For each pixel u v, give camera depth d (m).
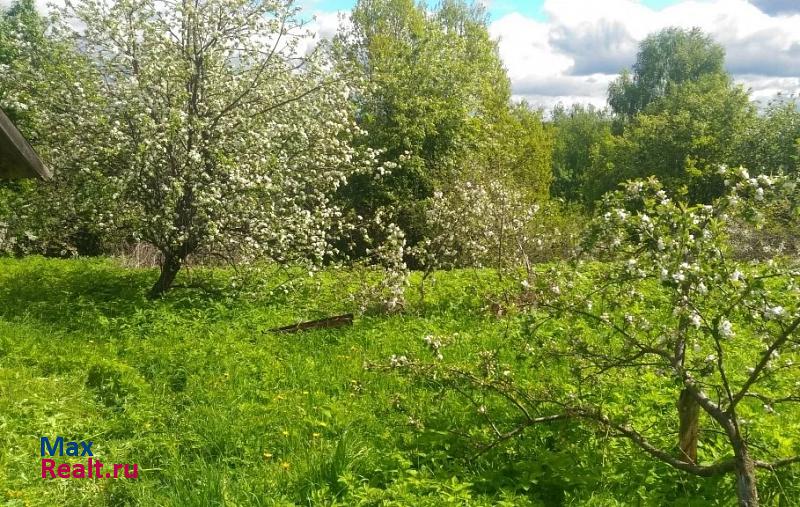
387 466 4.80
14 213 10.99
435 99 21.69
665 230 4.43
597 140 58.69
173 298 10.73
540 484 4.56
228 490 4.49
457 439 5.14
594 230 4.70
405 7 28.83
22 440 5.31
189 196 10.50
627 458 4.80
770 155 26.02
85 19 10.59
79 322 9.19
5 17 22.02
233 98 10.86
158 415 5.88
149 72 9.91
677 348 4.56
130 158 9.98
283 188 11.20
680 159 27.83
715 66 53.84
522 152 29.20
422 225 19.41
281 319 9.67
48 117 10.41
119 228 10.94
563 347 5.93
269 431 5.54
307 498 4.34
